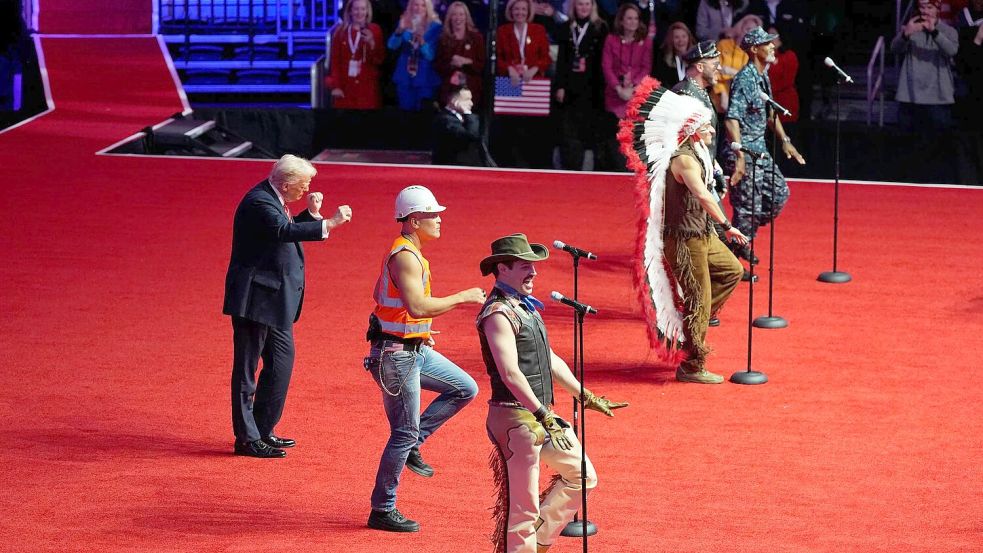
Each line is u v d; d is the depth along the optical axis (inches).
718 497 539.2
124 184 1253.1
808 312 830.5
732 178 855.1
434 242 1019.3
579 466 447.2
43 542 492.1
